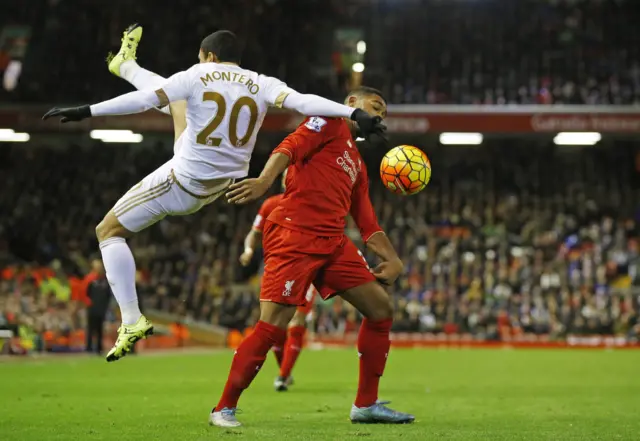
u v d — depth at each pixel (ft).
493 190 104.32
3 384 32.91
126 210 18.48
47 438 16.90
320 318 77.46
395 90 103.19
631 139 103.86
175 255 89.20
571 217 98.37
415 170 19.56
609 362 52.44
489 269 84.64
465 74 106.93
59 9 110.93
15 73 103.24
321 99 17.97
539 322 79.20
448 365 49.19
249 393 29.60
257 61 107.04
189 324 76.07
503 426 19.62
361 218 20.02
